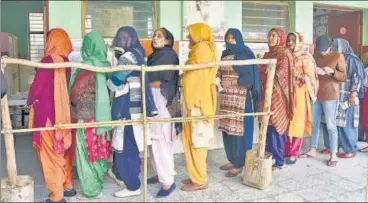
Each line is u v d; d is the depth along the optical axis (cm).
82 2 491
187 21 532
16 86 488
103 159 261
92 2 496
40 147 248
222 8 539
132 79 254
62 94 245
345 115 348
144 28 522
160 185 292
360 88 357
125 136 257
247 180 287
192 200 259
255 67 300
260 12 557
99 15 500
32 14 759
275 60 274
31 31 759
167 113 268
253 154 291
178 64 278
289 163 342
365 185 286
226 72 304
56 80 243
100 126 246
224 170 328
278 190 278
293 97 315
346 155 363
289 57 312
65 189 266
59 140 244
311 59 329
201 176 277
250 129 306
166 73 264
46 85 244
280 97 310
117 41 264
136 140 257
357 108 356
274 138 315
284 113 312
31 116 252
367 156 367
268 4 560
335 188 280
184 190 276
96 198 263
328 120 339
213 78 272
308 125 345
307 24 559
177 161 352
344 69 334
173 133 271
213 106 274
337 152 372
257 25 558
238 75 296
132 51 258
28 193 239
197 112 269
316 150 386
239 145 304
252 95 303
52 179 250
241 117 295
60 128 237
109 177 313
